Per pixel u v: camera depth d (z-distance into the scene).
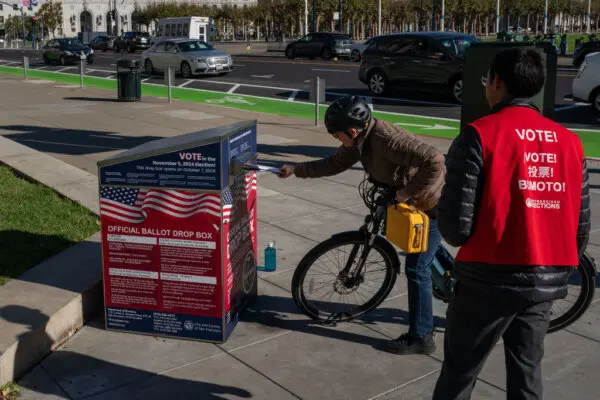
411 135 3.63
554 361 3.86
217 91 20.81
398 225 3.63
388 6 76.44
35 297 4.16
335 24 75.38
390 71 18.30
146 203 3.91
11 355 3.55
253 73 26.58
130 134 12.10
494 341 2.55
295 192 7.73
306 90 20.80
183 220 3.88
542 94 7.28
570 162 2.46
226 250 3.96
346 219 6.64
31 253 4.99
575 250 2.48
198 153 3.75
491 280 2.45
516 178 2.41
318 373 3.73
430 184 3.52
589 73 14.23
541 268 2.43
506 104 2.53
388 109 16.22
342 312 4.36
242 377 3.68
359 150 3.72
